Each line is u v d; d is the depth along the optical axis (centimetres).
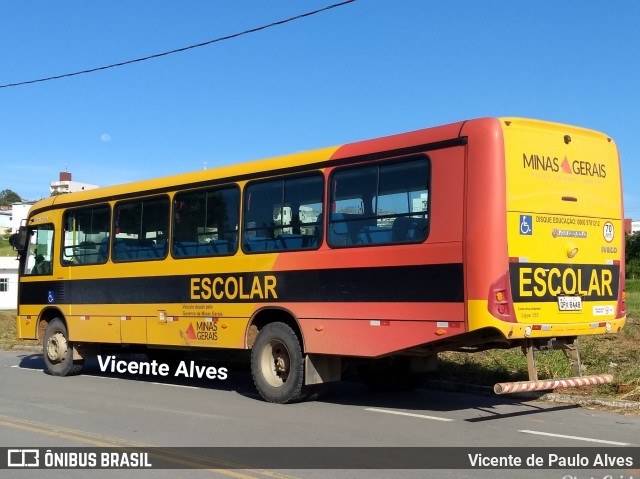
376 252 963
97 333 1380
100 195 1406
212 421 942
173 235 1256
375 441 814
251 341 1130
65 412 1015
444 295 888
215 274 1178
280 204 1097
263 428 893
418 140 934
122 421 944
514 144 887
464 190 881
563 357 1260
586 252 955
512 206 875
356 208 997
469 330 858
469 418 957
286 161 1095
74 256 1451
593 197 972
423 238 915
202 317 1194
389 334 941
